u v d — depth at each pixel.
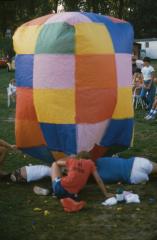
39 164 8.98
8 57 42.00
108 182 7.68
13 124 13.84
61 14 7.93
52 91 7.46
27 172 7.80
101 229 5.81
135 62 20.22
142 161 7.76
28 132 7.88
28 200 6.95
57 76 7.43
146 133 12.20
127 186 7.54
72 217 6.23
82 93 7.44
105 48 7.62
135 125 13.52
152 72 16.72
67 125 7.45
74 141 7.49
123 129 7.93
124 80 7.88
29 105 7.77
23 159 9.35
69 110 7.45
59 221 6.11
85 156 7.06
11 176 7.87
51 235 5.64
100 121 7.57
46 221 6.11
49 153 7.86
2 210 6.55
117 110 7.74
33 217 6.27
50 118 7.53
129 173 7.63
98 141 7.73
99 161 7.75
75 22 7.53
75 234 5.67
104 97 7.55
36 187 7.32
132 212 6.37
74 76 7.42
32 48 7.76
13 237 5.56
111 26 7.94
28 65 7.77
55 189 6.90
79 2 43.12
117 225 5.92
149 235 5.59
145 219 6.11
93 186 7.54
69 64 7.41
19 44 8.04
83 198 6.98
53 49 7.47
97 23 7.74
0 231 5.75
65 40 7.41
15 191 7.41
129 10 60.03
